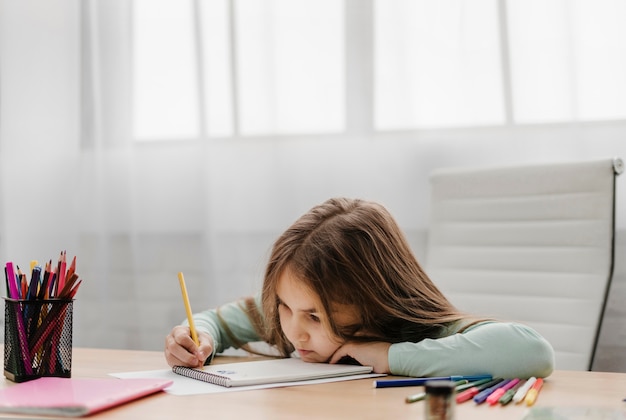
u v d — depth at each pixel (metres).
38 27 2.43
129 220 2.37
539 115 2.04
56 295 1.12
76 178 2.41
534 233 1.80
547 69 2.04
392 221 1.34
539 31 2.04
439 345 1.13
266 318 1.40
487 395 0.97
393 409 0.89
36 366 1.09
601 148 1.99
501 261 1.82
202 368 1.18
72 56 2.41
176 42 2.38
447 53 2.13
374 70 2.18
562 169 1.79
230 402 0.94
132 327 2.38
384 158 2.17
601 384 1.08
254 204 2.28
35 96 2.43
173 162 2.36
